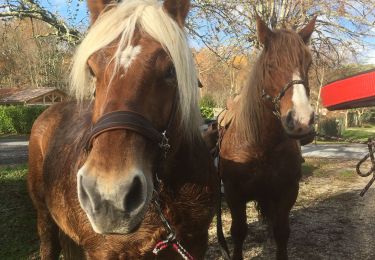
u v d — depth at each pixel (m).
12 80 32.28
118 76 1.54
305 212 5.81
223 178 3.35
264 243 4.41
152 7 1.67
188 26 7.03
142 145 1.50
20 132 22.20
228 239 4.50
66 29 6.55
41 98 28.42
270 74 2.92
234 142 3.25
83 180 1.42
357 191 7.27
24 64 26.45
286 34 2.96
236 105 3.44
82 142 2.14
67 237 2.46
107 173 1.40
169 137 1.70
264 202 3.43
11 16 7.17
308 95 2.84
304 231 4.93
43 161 2.78
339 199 6.61
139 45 1.58
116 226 1.42
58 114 3.03
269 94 2.94
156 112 1.60
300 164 3.28
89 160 1.46
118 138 1.46
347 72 14.66
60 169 2.29
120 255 1.90
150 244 1.88
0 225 4.18
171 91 1.66
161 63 1.58
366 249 4.34
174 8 1.80
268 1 10.86
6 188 5.30
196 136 1.98
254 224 5.12
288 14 11.40
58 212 2.32
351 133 24.66
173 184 1.90
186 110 1.67
